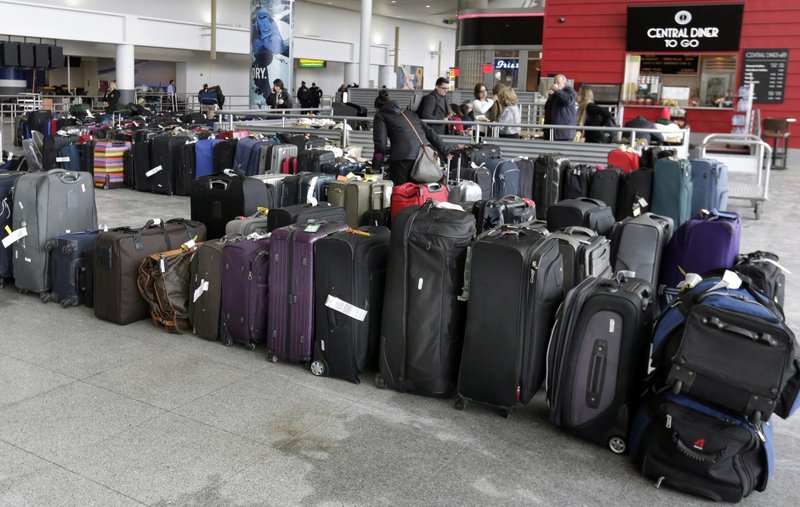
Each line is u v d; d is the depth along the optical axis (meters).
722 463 2.78
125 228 4.82
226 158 9.21
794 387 2.78
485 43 21.45
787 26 13.94
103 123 12.61
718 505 2.81
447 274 3.54
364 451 3.14
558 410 3.29
